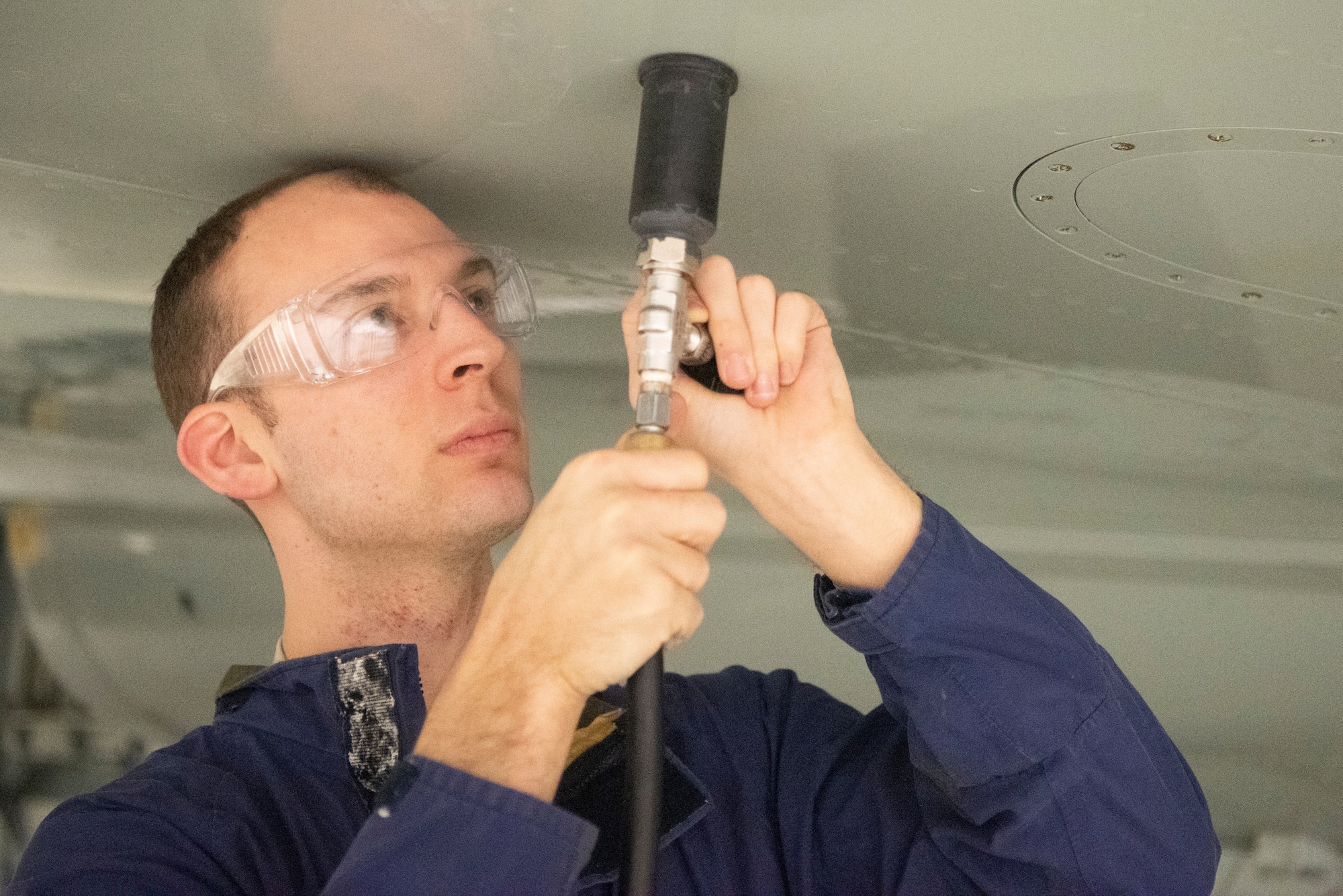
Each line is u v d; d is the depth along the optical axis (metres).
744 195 0.82
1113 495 1.56
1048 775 0.83
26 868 0.79
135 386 1.57
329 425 0.93
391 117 0.76
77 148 0.84
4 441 1.72
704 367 0.75
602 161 0.79
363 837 0.65
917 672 0.83
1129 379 1.16
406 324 0.91
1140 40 0.59
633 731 0.65
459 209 0.92
